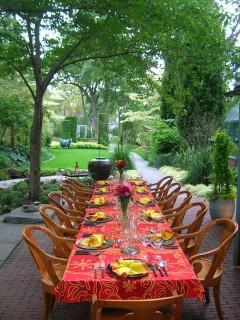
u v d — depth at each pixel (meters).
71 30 8.82
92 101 39.88
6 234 6.73
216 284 3.71
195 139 14.55
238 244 5.21
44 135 23.75
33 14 7.75
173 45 8.57
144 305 2.39
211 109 14.34
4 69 9.84
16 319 3.79
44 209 4.91
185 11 7.64
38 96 9.33
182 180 12.88
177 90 10.36
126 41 8.88
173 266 3.11
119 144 16.50
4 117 15.85
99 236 3.69
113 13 7.44
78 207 6.37
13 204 9.12
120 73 10.27
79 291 2.84
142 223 4.39
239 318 3.83
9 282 4.68
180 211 5.17
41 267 3.67
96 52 9.65
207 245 6.21
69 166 19.16
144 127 26.98
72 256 3.34
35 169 9.41
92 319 2.46
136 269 2.96
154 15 7.39
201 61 8.82
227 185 7.66
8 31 9.46
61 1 7.39
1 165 16.89
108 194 6.48
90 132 42.78
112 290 2.83
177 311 2.48
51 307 3.81
